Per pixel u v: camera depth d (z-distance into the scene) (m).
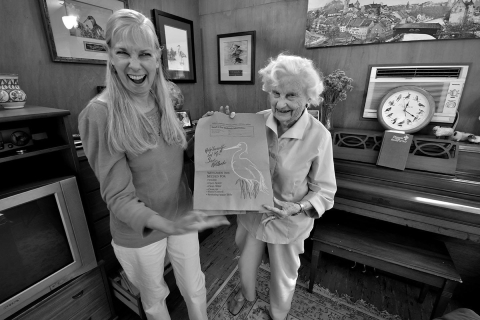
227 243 2.05
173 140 0.88
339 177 1.46
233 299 1.48
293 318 1.39
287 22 1.86
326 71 1.80
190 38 2.15
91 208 1.21
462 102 1.44
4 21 1.12
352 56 1.68
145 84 0.76
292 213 0.94
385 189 1.32
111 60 0.72
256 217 1.12
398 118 1.52
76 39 1.38
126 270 0.98
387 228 1.51
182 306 1.46
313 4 1.70
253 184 0.87
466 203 1.17
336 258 1.86
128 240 0.89
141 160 0.81
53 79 1.33
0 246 0.87
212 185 0.88
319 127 0.98
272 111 0.99
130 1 1.64
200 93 2.43
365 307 1.47
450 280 1.13
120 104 0.74
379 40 1.55
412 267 1.20
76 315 1.17
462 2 1.32
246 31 2.05
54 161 1.11
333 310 1.45
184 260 1.02
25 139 0.95
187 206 1.03
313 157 0.96
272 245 1.13
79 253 1.11
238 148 0.91
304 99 0.90
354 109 1.74
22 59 1.20
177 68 2.08
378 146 1.50
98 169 0.74
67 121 1.01
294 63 0.87
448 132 1.41
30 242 0.95
